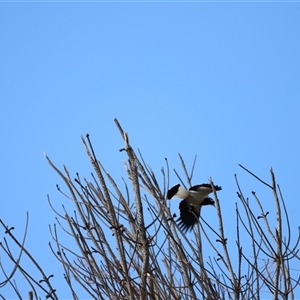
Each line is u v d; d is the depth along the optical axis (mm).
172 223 13602
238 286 12555
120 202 13250
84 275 12883
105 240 12789
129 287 12078
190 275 13062
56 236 13125
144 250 12414
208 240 13344
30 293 12047
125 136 12812
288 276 12602
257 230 12859
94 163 12688
